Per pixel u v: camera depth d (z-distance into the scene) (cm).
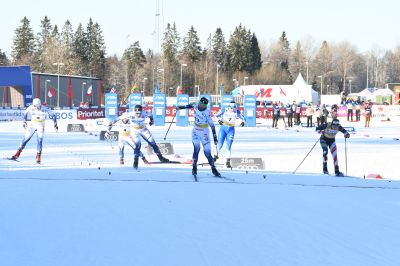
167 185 1127
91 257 579
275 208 886
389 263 577
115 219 775
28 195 966
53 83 6812
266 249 625
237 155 1962
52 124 3962
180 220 777
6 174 1262
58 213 810
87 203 896
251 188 1111
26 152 1958
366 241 671
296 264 567
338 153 2089
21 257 577
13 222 744
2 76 5009
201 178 1252
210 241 658
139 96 3897
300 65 13675
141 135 1552
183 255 594
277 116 3988
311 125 4091
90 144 2341
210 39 13225
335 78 13575
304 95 7638
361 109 5566
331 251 622
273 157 1911
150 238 668
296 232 713
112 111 4012
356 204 944
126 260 571
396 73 14262
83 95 7269
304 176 1355
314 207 903
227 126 1633
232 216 811
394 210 889
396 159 1895
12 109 4525
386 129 3825
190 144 2372
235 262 570
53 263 555
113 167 1459
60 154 1903
